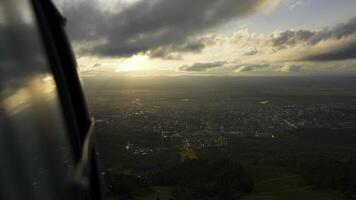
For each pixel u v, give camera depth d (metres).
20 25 2.17
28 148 1.90
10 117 1.77
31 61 2.21
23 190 1.75
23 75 2.03
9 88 1.80
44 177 2.04
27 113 1.99
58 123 2.51
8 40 1.93
